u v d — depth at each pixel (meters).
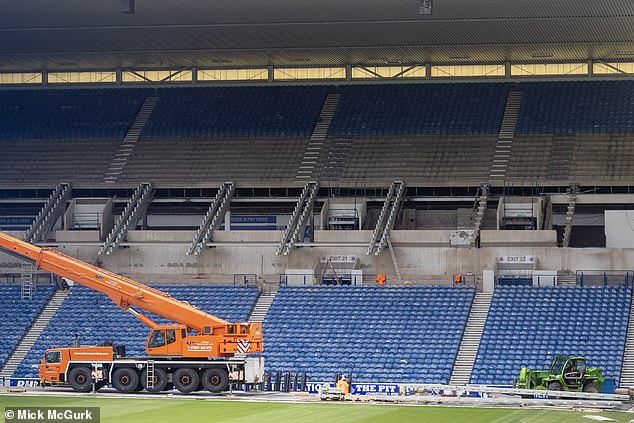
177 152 104.88
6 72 112.44
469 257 90.81
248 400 64.94
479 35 93.38
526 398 67.50
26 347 87.12
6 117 110.56
